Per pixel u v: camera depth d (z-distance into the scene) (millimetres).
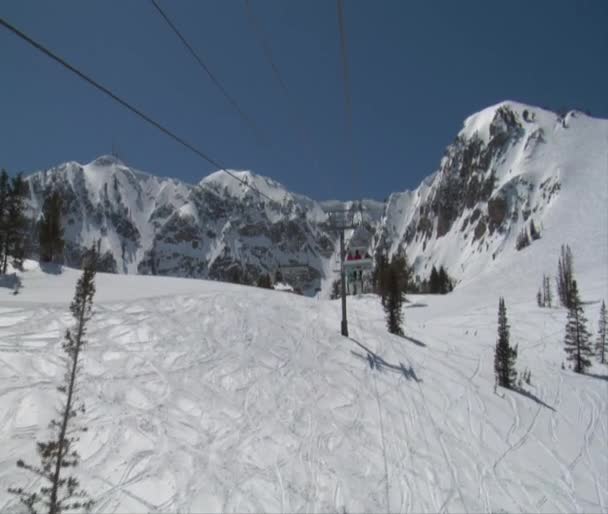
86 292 9078
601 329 53656
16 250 33562
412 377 24234
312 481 12773
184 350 19516
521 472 17031
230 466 12508
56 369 15047
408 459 15430
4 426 11781
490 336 57750
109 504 10031
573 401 31109
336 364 23078
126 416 13500
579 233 153375
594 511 15539
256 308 29047
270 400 17328
